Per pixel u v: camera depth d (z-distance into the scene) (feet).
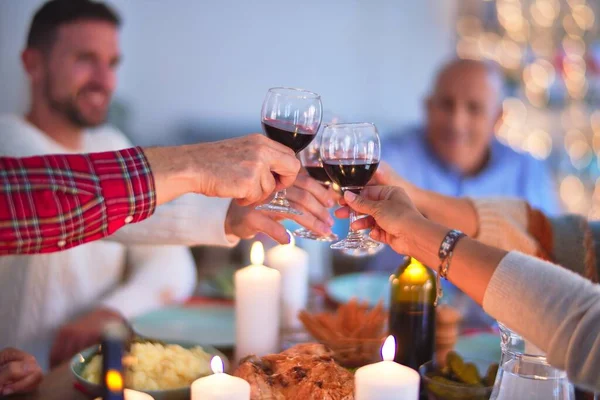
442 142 10.05
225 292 6.27
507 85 14.60
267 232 4.75
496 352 4.55
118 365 2.37
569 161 14.82
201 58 14.70
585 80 14.60
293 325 5.21
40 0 12.38
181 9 14.40
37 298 6.30
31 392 3.85
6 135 6.48
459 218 5.10
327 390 3.22
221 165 3.59
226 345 4.70
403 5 15.51
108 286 7.04
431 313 4.06
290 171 3.86
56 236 3.25
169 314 5.55
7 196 3.15
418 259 3.44
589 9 14.46
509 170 10.32
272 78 15.21
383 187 3.97
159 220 4.96
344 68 15.60
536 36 14.61
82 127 7.08
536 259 3.00
